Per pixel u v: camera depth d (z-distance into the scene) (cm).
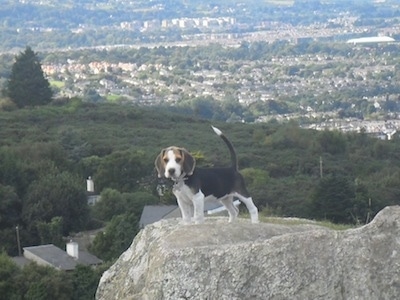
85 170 4369
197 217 867
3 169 3659
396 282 710
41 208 3397
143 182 4119
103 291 905
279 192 3619
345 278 716
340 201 2764
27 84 7025
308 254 724
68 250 2853
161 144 5344
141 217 3278
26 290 2316
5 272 2361
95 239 2897
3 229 3347
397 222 740
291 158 5006
